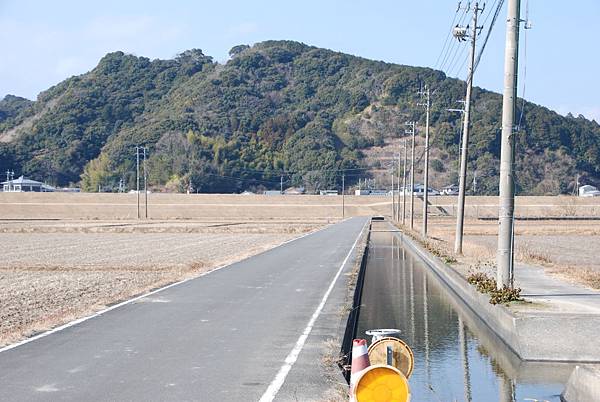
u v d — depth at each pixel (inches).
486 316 713.6
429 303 874.1
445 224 3535.9
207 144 7022.6
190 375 406.0
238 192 6850.4
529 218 4133.9
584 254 1546.5
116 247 1838.1
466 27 1391.5
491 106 6633.9
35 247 1838.1
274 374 410.0
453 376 503.8
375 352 351.3
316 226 3213.6
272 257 1350.9
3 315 655.8
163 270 1164.5
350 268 1115.3
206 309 662.5
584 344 546.6
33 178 6904.5
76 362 436.1
